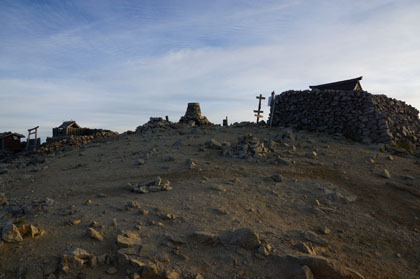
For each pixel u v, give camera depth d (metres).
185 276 4.96
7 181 13.71
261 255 5.59
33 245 5.66
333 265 5.21
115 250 5.57
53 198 9.59
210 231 6.52
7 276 4.76
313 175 12.26
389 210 9.11
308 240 6.46
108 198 9.18
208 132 24.34
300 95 24.34
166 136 24.19
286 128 23.39
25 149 36.69
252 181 11.20
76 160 18.55
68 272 4.87
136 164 14.64
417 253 6.73
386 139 18.27
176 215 7.45
